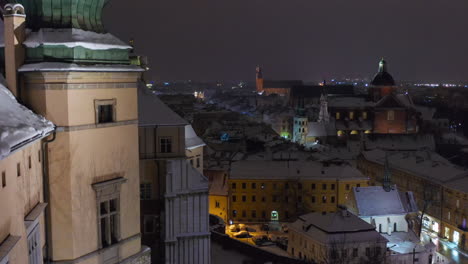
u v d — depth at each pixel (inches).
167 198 1755.7
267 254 2235.5
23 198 902.4
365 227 3358.8
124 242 1192.8
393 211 3850.9
